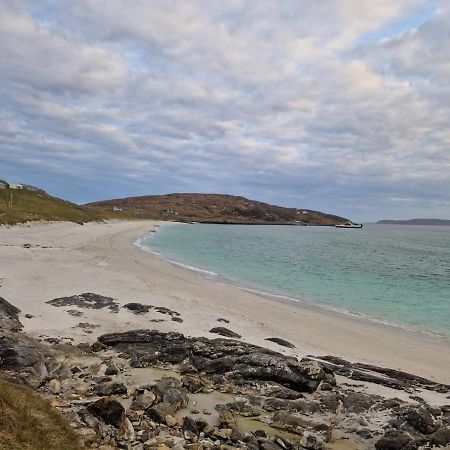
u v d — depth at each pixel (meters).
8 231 54.25
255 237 108.50
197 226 176.50
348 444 8.80
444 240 136.00
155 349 13.73
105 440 8.02
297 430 9.20
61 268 30.20
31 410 7.93
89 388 10.31
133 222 150.88
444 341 18.92
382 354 16.47
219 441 8.45
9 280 23.66
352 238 129.00
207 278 34.03
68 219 94.19
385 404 10.65
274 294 28.83
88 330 15.65
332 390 11.70
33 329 15.13
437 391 12.54
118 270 32.28
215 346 13.59
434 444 8.83
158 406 9.48
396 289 34.28
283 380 11.60
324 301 27.50
